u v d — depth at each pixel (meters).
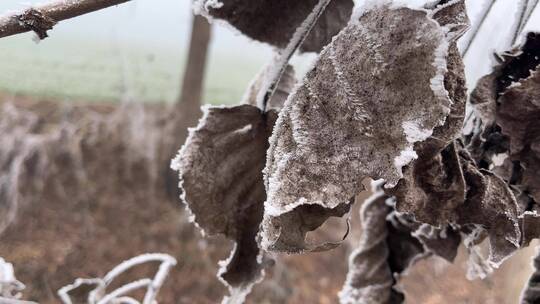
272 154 0.17
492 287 0.89
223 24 0.22
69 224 1.07
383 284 0.28
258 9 0.21
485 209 0.20
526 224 0.20
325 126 0.16
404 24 0.16
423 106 0.15
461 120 0.17
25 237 1.01
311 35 0.22
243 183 0.21
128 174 1.24
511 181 0.21
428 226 0.26
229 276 0.22
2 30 0.17
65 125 1.12
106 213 1.14
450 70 0.17
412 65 0.16
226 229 0.21
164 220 1.14
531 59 0.20
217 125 0.21
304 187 0.16
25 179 1.06
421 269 1.04
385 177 0.16
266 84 0.21
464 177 0.19
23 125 1.10
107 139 1.24
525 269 0.70
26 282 0.90
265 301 0.96
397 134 0.16
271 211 0.16
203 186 0.21
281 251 0.16
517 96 0.20
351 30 0.17
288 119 0.17
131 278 0.96
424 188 0.19
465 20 0.17
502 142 0.21
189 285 0.97
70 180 1.15
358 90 0.16
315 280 1.06
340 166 0.16
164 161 1.23
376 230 0.28
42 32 0.17
